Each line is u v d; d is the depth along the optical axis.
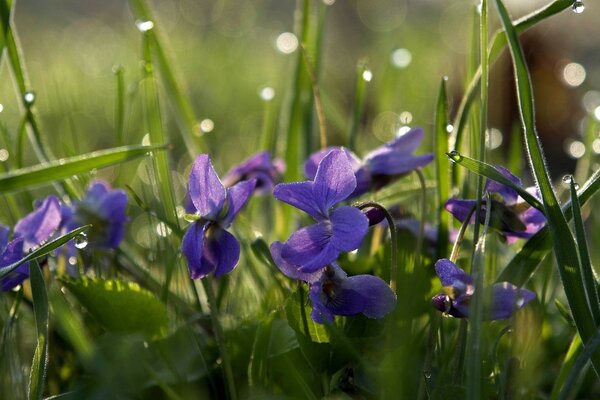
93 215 0.37
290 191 0.31
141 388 0.32
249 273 0.39
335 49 1.20
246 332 0.34
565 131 0.71
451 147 0.36
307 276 0.31
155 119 0.40
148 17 0.45
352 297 0.31
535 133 0.31
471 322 0.29
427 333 0.34
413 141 0.36
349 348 0.31
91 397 0.32
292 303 0.32
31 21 1.54
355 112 0.44
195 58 1.20
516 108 0.61
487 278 0.34
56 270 0.37
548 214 0.31
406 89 0.75
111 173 0.56
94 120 0.78
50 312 0.35
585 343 0.30
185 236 0.32
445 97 0.36
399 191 0.41
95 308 0.33
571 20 0.79
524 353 0.33
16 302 0.33
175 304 0.36
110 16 1.60
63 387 0.35
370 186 0.36
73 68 1.03
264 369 0.32
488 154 0.37
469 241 0.38
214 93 0.95
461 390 0.30
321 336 0.32
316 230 0.31
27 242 0.34
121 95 0.43
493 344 0.32
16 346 0.34
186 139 0.45
